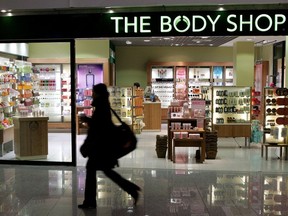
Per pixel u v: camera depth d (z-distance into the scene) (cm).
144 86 1734
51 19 744
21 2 726
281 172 736
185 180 670
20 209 511
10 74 995
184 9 712
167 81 1684
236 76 1427
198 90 1451
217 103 1036
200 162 832
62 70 1345
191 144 826
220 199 557
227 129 1016
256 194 584
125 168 765
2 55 1102
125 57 1727
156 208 516
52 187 621
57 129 1325
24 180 667
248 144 1073
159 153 877
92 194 516
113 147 507
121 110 1210
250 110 1027
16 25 753
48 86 1323
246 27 700
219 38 1355
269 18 695
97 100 505
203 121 859
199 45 1645
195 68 1684
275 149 979
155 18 714
